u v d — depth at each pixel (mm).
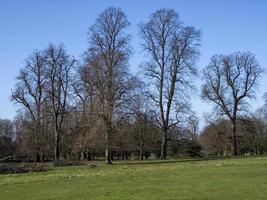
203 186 26516
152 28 69250
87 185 29516
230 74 87812
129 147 61938
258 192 23141
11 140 93125
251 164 43469
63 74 75688
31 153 79438
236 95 88188
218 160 56844
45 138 77875
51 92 75562
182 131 73688
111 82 58781
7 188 29828
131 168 47000
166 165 50531
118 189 26500
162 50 69312
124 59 60594
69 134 69062
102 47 61188
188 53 69250
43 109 76938
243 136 104000
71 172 43312
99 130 57812
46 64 76000
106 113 57938
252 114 111000
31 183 32500
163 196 22922
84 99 63125
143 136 76938
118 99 58344
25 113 79000
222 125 104750
